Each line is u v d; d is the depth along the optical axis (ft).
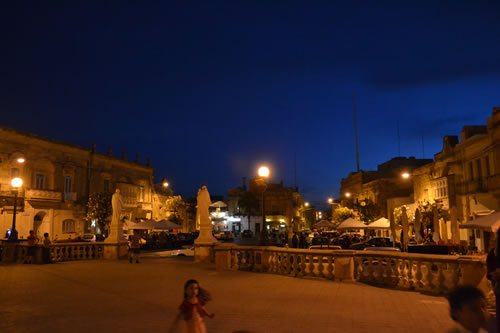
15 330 24.54
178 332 19.33
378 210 183.11
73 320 26.89
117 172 189.16
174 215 220.02
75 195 161.07
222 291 38.17
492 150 90.89
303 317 27.96
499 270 18.44
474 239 99.30
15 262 67.82
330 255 45.44
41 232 148.77
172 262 67.21
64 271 53.78
